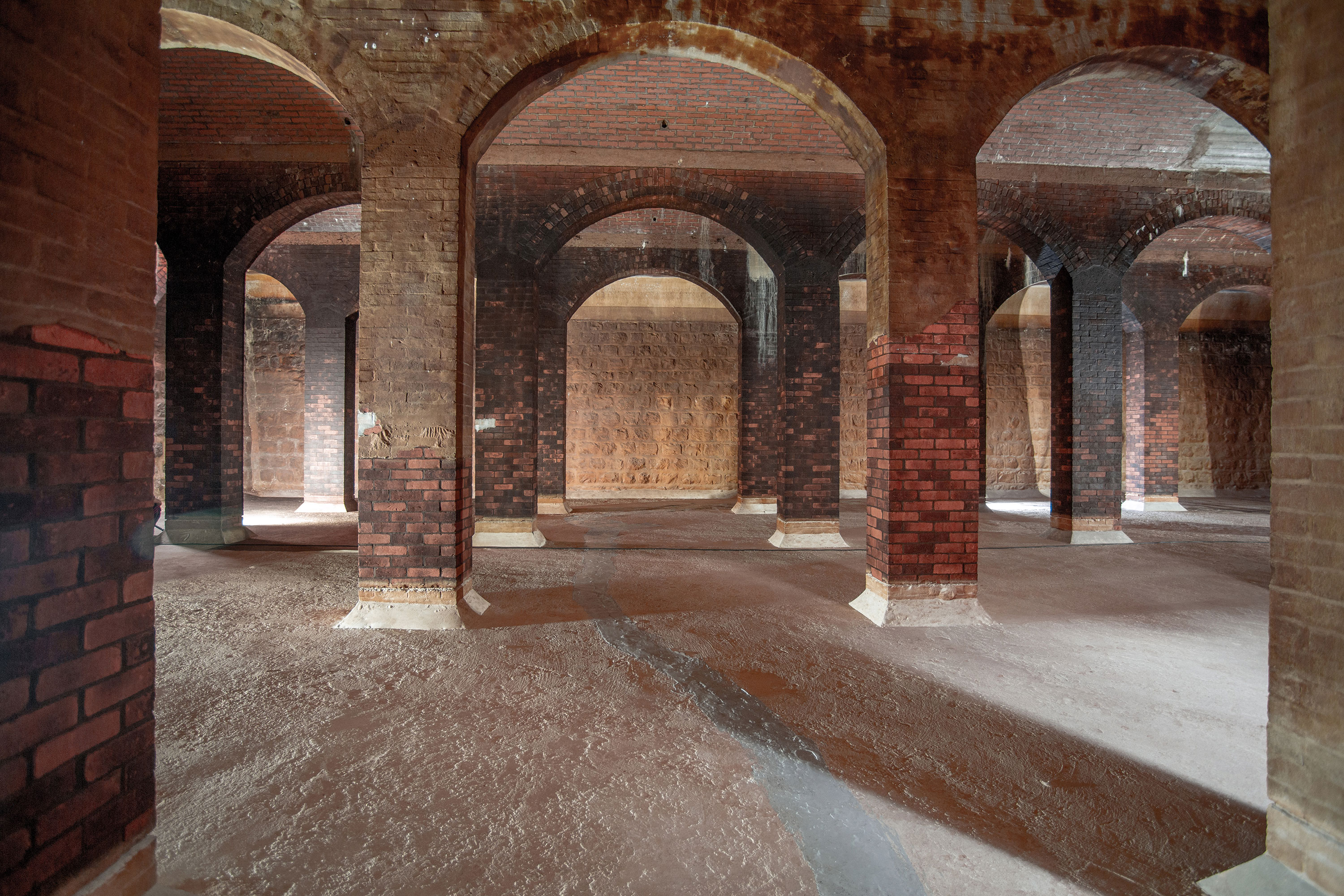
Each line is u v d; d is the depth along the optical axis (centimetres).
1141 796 255
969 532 488
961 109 494
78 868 163
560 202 823
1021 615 502
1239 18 505
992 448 1510
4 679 144
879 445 503
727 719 319
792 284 831
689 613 505
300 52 470
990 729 310
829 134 792
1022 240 895
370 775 264
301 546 782
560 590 573
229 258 810
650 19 479
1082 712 329
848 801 249
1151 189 856
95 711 169
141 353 185
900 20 493
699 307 1437
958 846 224
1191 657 409
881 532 497
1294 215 202
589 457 1427
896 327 489
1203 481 1516
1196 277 1240
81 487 165
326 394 1185
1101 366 852
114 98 176
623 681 366
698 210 855
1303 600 195
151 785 188
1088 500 848
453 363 472
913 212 491
